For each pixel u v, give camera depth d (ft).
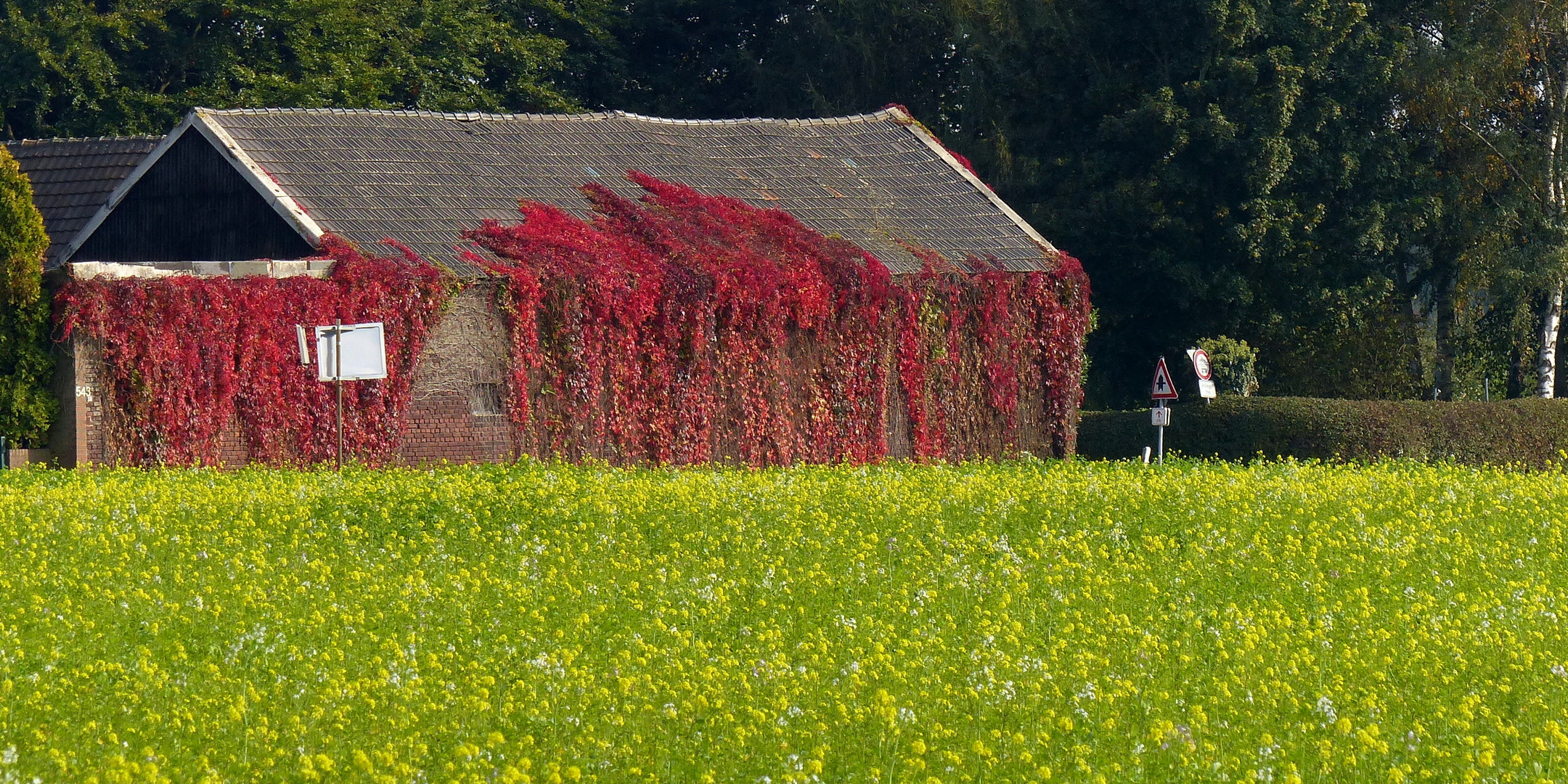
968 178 458.09
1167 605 196.85
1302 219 538.47
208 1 606.14
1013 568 211.82
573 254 370.12
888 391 402.31
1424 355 643.86
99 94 581.12
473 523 233.55
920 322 407.44
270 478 274.36
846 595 196.44
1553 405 455.22
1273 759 132.36
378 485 265.34
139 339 316.19
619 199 403.75
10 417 308.60
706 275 377.71
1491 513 275.80
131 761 122.72
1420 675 162.30
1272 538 242.78
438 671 153.07
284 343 331.36
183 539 213.66
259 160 387.96
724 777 126.52
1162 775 129.29
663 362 372.38
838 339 395.96
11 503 229.04
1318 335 581.94
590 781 124.57
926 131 478.18
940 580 207.72
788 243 400.26
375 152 403.13
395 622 172.35
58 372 313.32
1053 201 551.59
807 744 134.82
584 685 147.74
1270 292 553.64
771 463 385.09
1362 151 539.70
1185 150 526.57
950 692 151.43
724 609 185.26
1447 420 439.22
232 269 329.31
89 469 302.86
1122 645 173.68
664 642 169.07
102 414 313.73
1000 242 431.43
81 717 134.21
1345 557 230.27
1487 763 128.88
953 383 412.16
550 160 419.74
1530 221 559.38
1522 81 580.71
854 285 397.39
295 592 184.75
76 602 177.58
